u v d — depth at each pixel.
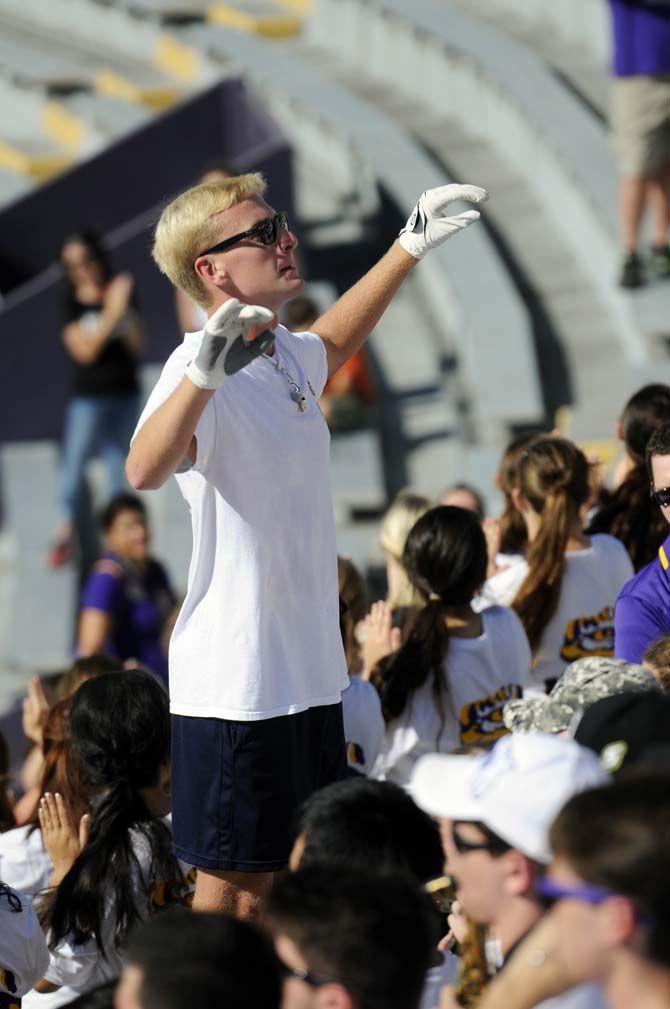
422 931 8.34
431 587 15.51
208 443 11.16
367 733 15.12
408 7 55.47
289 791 11.48
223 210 11.57
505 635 15.73
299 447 11.56
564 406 37.16
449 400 39.81
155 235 11.95
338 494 35.69
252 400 11.36
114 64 64.12
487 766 9.28
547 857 8.75
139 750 13.67
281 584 11.48
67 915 13.17
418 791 9.41
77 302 37.00
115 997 8.45
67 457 37.62
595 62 51.09
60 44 67.81
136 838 13.40
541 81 47.06
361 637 17.84
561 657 16.73
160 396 11.06
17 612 37.53
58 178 51.56
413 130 51.84
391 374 42.75
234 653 11.37
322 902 8.31
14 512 41.34
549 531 16.67
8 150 60.34
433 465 37.97
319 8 61.50
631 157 32.16
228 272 11.59
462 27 52.97
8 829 16.92
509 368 36.56
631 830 7.10
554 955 7.84
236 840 11.48
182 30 63.06
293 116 55.22
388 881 8.50
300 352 12.05
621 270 33.03
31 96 62.72
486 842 9.04
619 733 9.64
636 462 17.95
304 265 45.94
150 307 45.31
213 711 11.41
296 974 8.27
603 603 16.86
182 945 8.00
